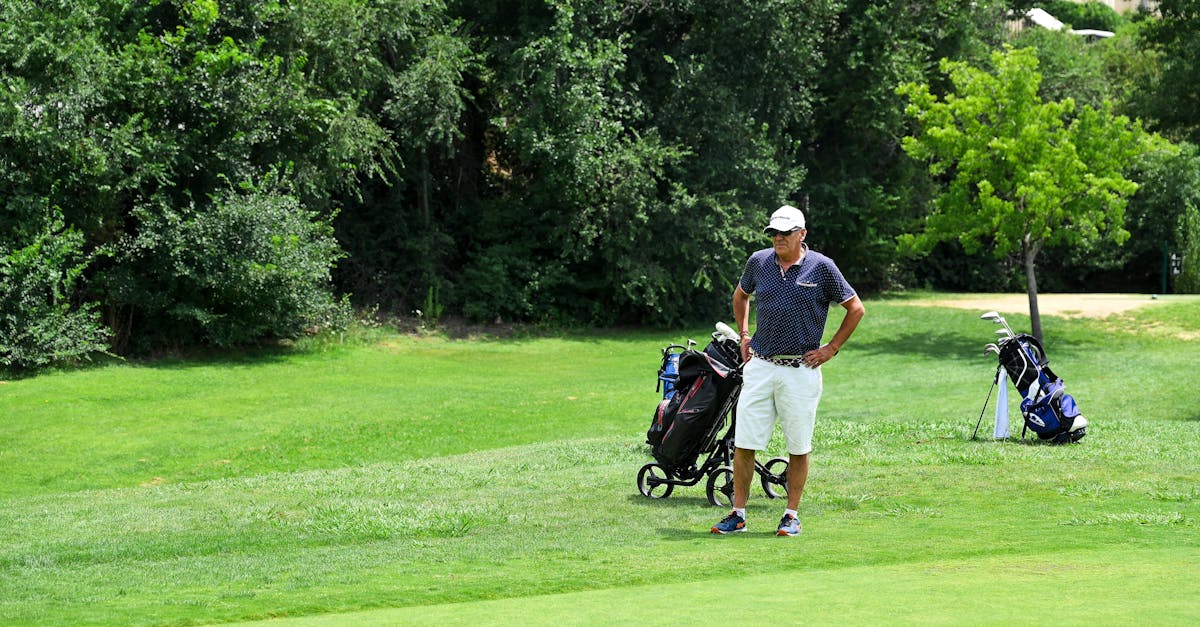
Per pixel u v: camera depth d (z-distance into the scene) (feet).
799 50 339.57
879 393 220.43
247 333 254.88
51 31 223.10
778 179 347.97
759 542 65.82
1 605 51.88
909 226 407.44
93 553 70.69
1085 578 48.16
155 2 246.47
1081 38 513.04
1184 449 113.70
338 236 328.70
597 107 314.55
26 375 214.28
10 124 213.87
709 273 338.95
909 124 393.91
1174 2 345.31
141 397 199.41
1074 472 95.20
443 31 320.50
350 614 46.93
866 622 38.22
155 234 234.99
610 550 63.77
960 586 46.44
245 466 152.66
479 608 45.80
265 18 258.37
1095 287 475.31
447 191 363.56
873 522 73.41
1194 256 419.33
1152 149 272.72
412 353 283.59
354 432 174.81
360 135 276.00
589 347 308.19
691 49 342.23
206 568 62.34
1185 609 39.70
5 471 145.38
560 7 310.65
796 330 67.72
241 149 249.55
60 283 230.89
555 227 336.49
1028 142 267.59
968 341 286.87
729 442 85.61
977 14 410.93
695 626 38.60
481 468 111.65
